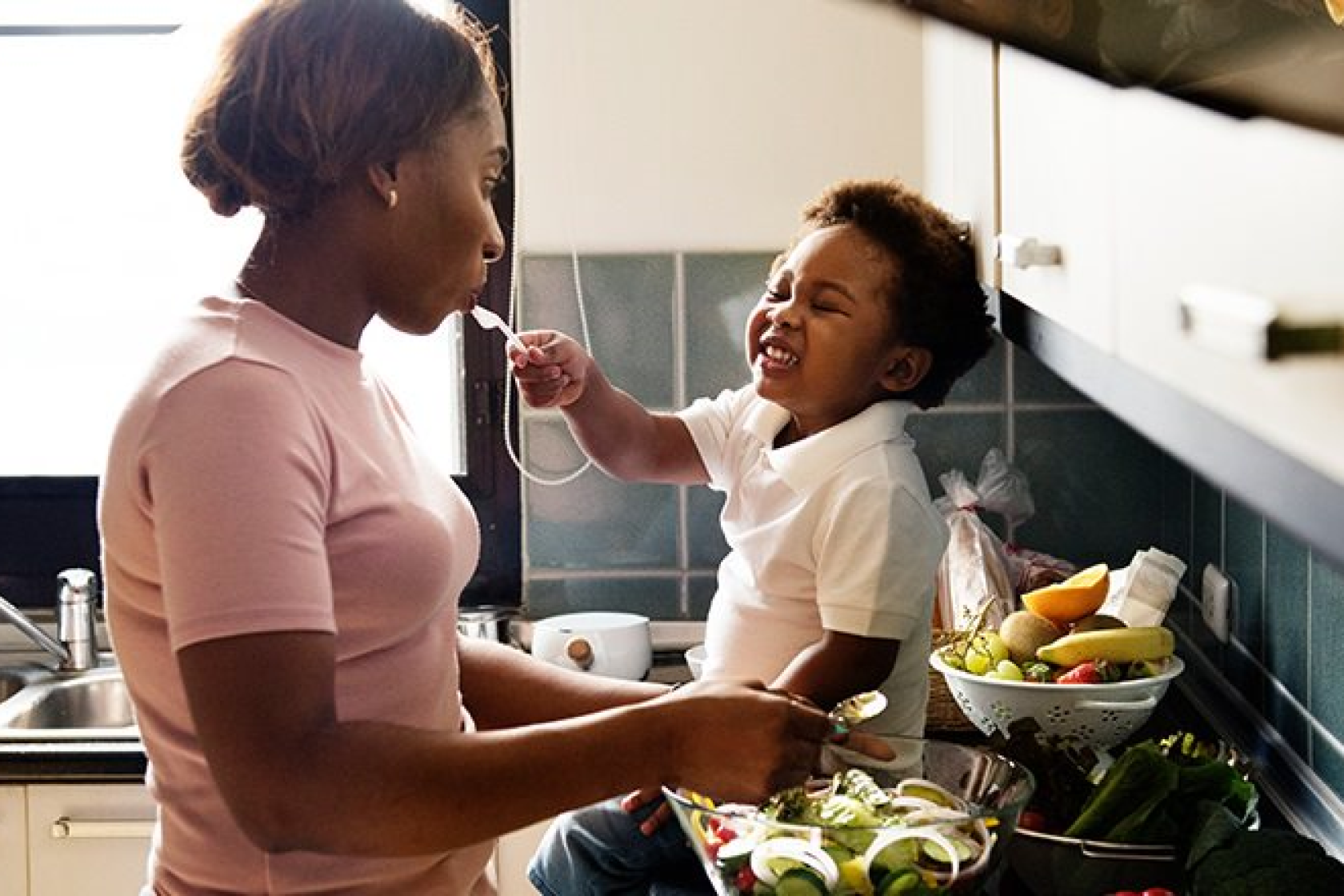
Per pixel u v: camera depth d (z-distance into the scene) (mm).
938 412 2629
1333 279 697
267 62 1163
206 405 1104
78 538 2768
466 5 2605
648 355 2631
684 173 2600
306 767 1069
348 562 1175
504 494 2730
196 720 1079
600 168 2602
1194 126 930
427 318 1259
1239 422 854
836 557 1709
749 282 2613
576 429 1941
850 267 1759
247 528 1075
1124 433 2619
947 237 1822
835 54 2568
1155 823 1456
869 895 1211
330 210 1197
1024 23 807
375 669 1209
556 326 2635
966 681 1956
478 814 1102
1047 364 1578
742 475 1934
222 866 1216
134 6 2684
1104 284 1251
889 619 1692
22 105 2711
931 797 1350
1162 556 2180
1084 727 1921
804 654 1702
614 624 2514
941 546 1764
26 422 2793
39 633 2582
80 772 2197
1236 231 841
